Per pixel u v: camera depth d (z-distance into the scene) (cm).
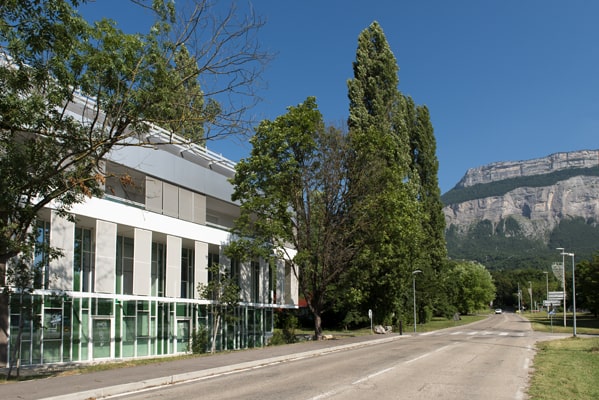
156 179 3350
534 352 2555
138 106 1531
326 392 1216
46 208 2633
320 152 3628
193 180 3675
